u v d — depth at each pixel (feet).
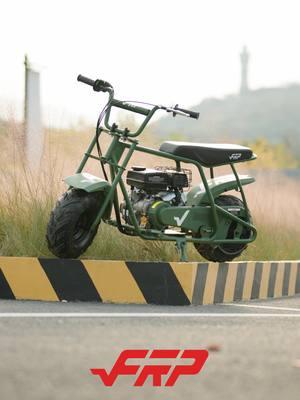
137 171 72.33
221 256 74.90
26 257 68.80
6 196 77.46
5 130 87.35
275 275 81.97
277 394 37.99
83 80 71.15
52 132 91.91
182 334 51.39
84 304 65.10
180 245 71.41
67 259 67.62
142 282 68.13
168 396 37.35
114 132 70.18
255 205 110.01
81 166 70.13
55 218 67.15
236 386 38.99
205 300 70.33
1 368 40.34
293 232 109.19
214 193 73.36
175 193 72.49
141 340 48.83
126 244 76.18
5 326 51.31
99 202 68.33
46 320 54.54
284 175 128.67
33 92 102.42
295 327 56.65
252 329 54.65
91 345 46.50
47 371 40.19
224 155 73.67
